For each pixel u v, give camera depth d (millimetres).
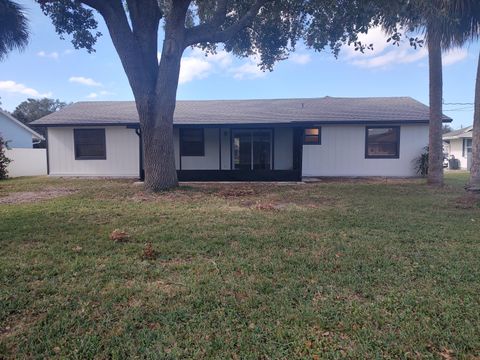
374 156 13719
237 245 4207
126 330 2311
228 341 2186
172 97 8844
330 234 4711
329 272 3324
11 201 7723
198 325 2371
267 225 5227
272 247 4129
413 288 2955
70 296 2807
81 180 12578
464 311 2541
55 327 2340
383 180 12281
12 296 2797
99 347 2127
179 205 7051
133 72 8500
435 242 4336
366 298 2789
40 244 4266
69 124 13562
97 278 3184
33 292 2875
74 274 3270
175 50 8570
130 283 3070
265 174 12055
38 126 13672
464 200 7156
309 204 7199
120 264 3545
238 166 14500
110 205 7051
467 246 4156
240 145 14430
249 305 2650
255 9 9312
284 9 9898
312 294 2852
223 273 3301
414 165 13562
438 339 2197
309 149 13891
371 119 13047
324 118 13258
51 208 6719
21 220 5617
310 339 2213
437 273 3281
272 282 3092
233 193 8766
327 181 12055
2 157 14070
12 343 2158
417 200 7629
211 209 6582
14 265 3504
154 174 8953
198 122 12500
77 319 2447
